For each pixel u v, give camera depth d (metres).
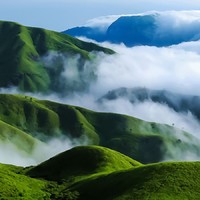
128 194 150.75
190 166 166.38
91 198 168.88
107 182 175.88
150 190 148.00
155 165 171.62
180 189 146.38
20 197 177.00
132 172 173.75
